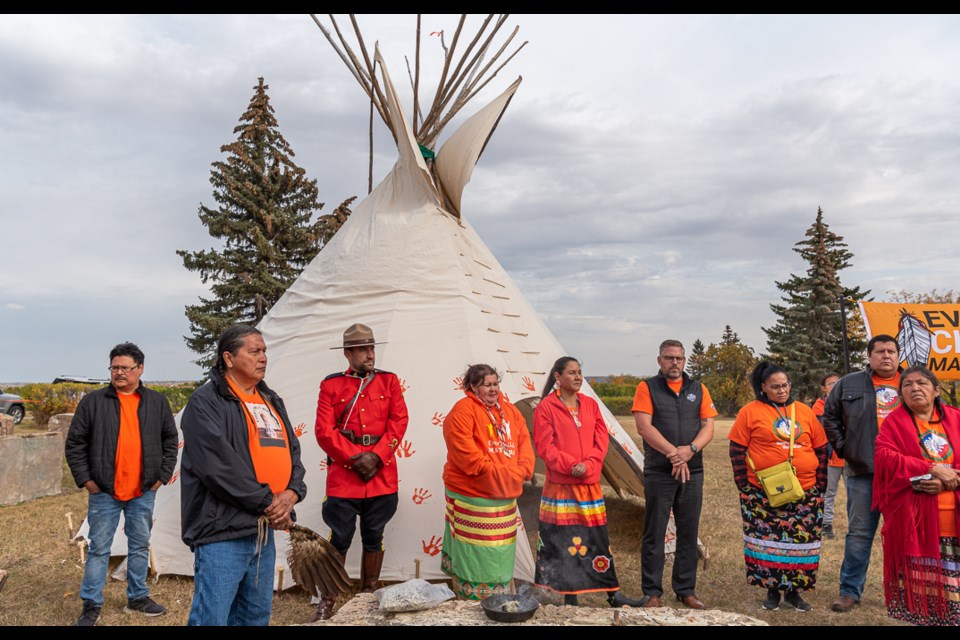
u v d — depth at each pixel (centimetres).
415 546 489
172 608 445
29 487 877
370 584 456
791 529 445
